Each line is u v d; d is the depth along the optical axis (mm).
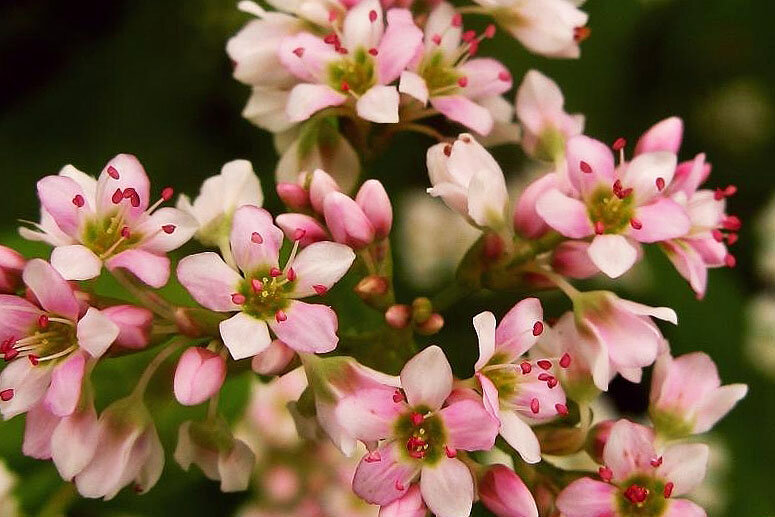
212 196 115
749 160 153
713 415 114
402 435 107
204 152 146
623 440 110
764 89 153
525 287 113
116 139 146
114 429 109
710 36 153
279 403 129
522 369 108
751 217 152
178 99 147
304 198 114
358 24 115
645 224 111
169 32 148
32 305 108
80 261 108
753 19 153
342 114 116
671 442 113
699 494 139
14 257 110
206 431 111
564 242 113
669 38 153
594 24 148
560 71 148
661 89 153
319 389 108
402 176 148
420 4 120
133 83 148
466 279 114
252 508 131
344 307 118
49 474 125
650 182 111
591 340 111
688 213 113
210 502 134
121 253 109
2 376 107
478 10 120
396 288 149
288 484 129
